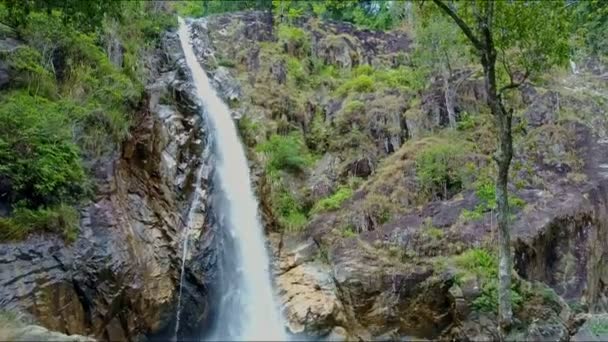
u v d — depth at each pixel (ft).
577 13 55.42
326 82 82.99
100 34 57.93
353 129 72.02
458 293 45.09
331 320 46.93
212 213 55.06
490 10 37.04
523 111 66.90
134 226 43.55
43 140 38.83
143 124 50.37
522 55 42.45
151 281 42.65
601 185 56.08
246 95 75.87
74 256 36.81
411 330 47.65
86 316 36.58
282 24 91.35
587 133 62.44
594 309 50.29
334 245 55.47
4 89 42.52
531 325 39.96
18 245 34.45
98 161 42.73
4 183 36.52
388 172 62.95
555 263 51.06
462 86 73.31
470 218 53.31
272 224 61.93
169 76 67.36
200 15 107.34
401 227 55.01
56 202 38.17
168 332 44.80
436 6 41.73
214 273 51.37
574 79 72.28
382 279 49.44
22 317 31.60
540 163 60.23
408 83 79.51
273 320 50.21
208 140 61.93
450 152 61.62
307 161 70.64
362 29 96.22
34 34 48.52
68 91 47.24
